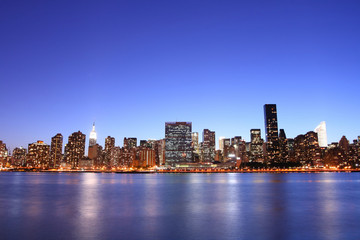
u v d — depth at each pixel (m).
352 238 26.38
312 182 149.12
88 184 131.50
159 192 81.94
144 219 36.38
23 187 107.88
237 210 44.53
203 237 26.91
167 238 26.55
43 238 26.50
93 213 41.38
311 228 30.62
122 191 86.25
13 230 29.67
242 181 165.38
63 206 49.69
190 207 48.31
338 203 53.69
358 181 160.25
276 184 129.00
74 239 26.17
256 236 27.22
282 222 34.16
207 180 184.38
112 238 26.53
